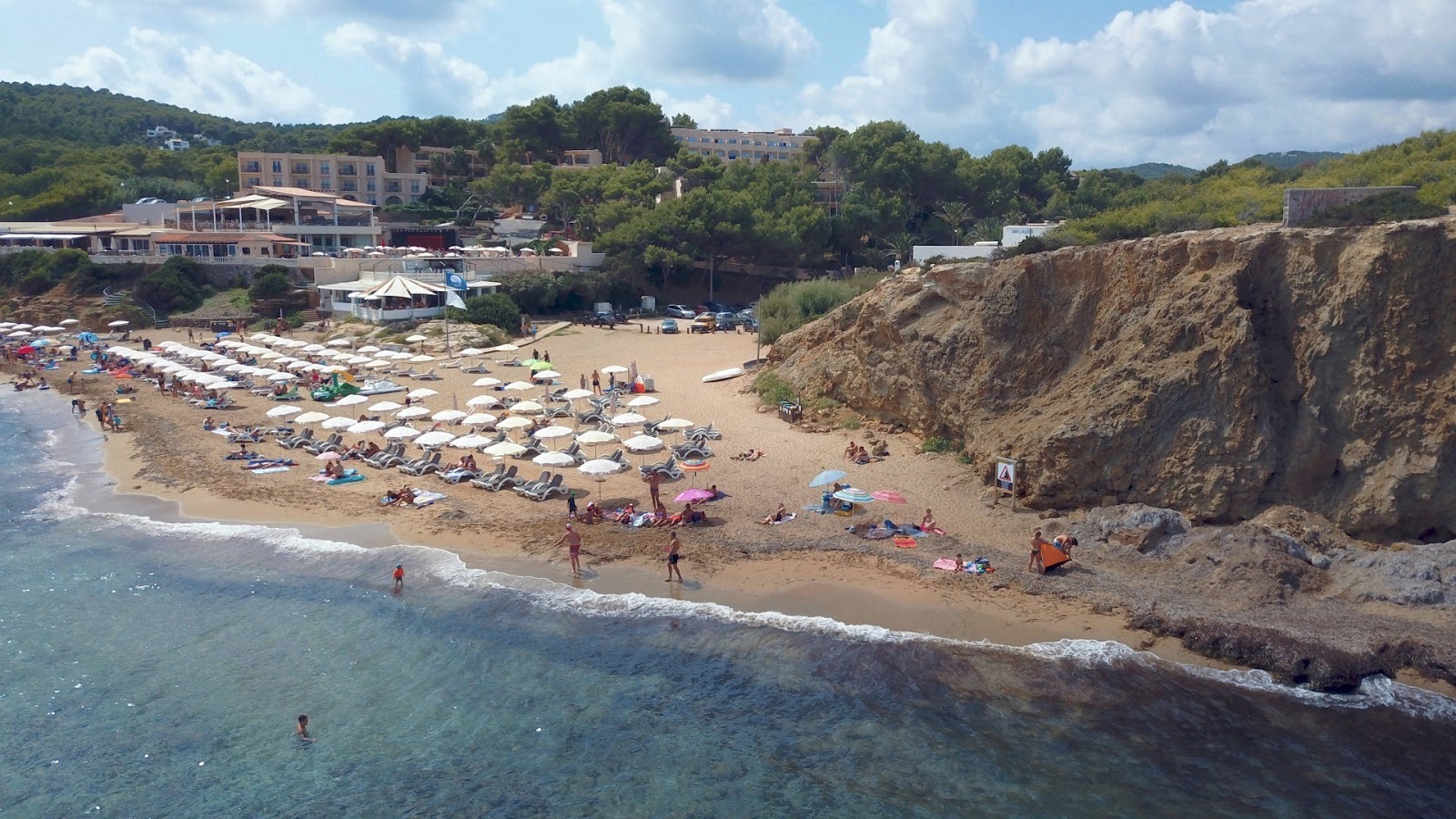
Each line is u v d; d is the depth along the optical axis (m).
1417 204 34.97
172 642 28.69
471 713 24.94
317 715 24.83
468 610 30.44
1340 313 32.59
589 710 25.00
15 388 68.06
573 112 160.25
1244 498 33.09
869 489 39.59
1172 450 34.41
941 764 22.50
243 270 100.00
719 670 26.75
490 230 134.25
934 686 25.66
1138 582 30.53
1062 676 25.91
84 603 31.22
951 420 42.75
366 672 26.92
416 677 26.66
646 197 119.94
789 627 28.83
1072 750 22.92
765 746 23.36
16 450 50.78
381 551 35.09
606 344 80.12
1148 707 24.53
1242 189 61.53
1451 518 30.72
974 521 36.06
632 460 45.38
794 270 114.75
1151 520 33.25
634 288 105.00
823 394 52.62
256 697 25.69
